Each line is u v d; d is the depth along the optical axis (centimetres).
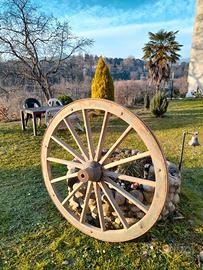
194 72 1683
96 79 925
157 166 233
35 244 291
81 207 325
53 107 761
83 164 277
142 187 304
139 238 282
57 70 1514
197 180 452
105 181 268
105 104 254
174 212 322
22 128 772
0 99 1456
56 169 496
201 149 606
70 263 262
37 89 1581
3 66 1463
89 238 293
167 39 1803
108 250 273
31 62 1437
